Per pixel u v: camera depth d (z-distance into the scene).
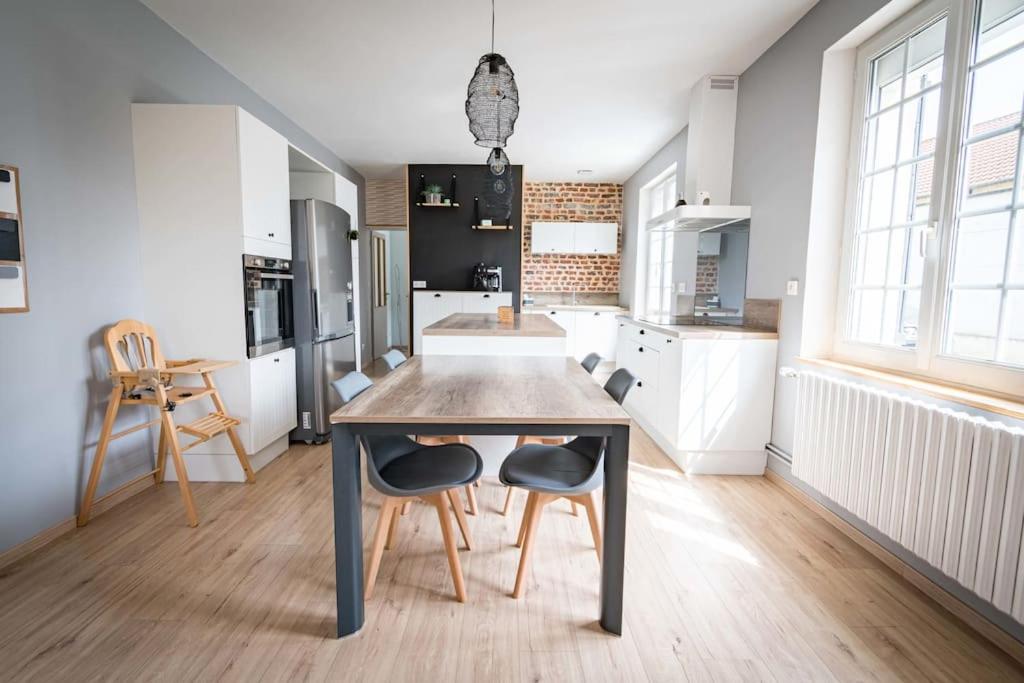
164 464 2.79
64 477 2.20
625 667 1.45
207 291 2.72
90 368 2.34
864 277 2.46
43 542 2.08
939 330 1.95
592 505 1.83
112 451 2.49
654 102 3.91
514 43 2.99
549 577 1.91
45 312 2.10
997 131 1.72
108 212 2.44
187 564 1.96
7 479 1.94
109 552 2.04
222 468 2.84
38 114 2.05
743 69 3.31
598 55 3.14
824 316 2.67
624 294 6.79
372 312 7.18
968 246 1.84
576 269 7.01
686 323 3.63
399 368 2.22
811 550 2.15
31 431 2.04
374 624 1.62
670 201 5.44
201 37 2.96
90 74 2.31
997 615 1.58
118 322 2.50
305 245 3.41
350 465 1.51
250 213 2.77
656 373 3.48
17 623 1.60
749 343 2.96
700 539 2.23
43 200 2.08
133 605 1.70
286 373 3.27
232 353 2.76
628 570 1.97
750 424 3.01
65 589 1.79
